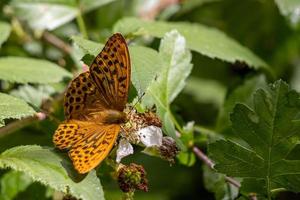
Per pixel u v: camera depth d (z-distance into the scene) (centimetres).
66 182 85
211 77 112
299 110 88
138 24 98
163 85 94
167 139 90
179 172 108
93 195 85
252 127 89
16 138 96
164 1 112
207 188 94
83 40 91
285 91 88
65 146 83
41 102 99
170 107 96
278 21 112
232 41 102
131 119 87
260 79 102
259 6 113
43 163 86
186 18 113
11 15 105
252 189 90
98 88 86
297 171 89
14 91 100
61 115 98
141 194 107
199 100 111
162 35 97
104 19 110
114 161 88
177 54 95
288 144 88
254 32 113
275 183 89
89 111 85
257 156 89
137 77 89
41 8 105
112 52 85
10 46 107
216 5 114
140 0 111
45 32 107
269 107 88
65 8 104
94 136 84
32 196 97
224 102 102
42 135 96
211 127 108
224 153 89
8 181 97
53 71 97
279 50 113
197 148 95
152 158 107
